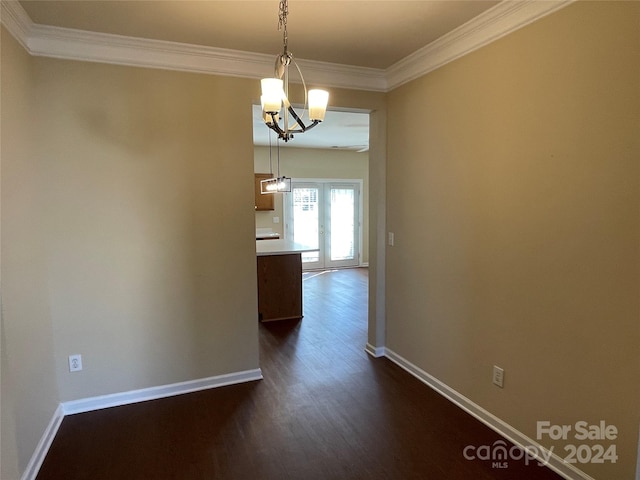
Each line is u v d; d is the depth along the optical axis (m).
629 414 1.78
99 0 2.11
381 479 2.10
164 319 2.93
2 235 1.86
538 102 2.10
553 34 2.00
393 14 2.31
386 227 3.56
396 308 3.50
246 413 2.74
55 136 2.55
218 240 3.03
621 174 1.74
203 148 2.91
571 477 2.05
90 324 2.74
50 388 2.52
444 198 2.82
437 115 2.85
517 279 2.29
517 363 2.32
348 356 3.73
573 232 1.96
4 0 1.98
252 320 3.20
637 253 1.71
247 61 2.93
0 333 1.68
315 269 8.55
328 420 2.65
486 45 2.41
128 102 2.70
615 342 1.81
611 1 1.75
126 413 2.74
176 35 2.57
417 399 2.92
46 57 2.50
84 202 2.65
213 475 2.14
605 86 1.78
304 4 2.18
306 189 8.31
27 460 2.09
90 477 2.12
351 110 3.39
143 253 2.83
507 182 2.31
